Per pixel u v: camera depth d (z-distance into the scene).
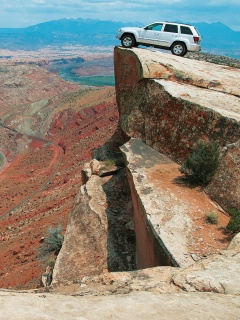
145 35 20.16
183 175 12.87
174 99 14.78
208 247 8.96
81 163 77.19
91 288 6.75
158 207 10.81
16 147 129.50
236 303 5.20
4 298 4.45
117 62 20.42
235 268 6.75
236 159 10.95
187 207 10.73
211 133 12.95
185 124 14.07
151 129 15.80
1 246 37.41
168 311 4.64
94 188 18.38
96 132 101.75
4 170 101.69
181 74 16.64
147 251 10.76
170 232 9.59
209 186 11.41
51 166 92.94
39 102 184.25
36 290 6.95
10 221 50.06
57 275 14.10
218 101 14.42
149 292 5.70
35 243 33.22
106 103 136.75
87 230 15.95
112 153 23.36
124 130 17.64
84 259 14.50
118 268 13.48
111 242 14.69
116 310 4.55
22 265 29.17
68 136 121.31
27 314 3.98
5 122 157.62
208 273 6.66
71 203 41.84
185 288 6.29
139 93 17.22
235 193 10.45
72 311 4.40
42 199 55.16
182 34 19.72
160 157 14.62
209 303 5.09
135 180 12.53
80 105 151.00
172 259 8.55
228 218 10.23
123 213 16.36
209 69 18.17
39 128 148.75
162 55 18.70
